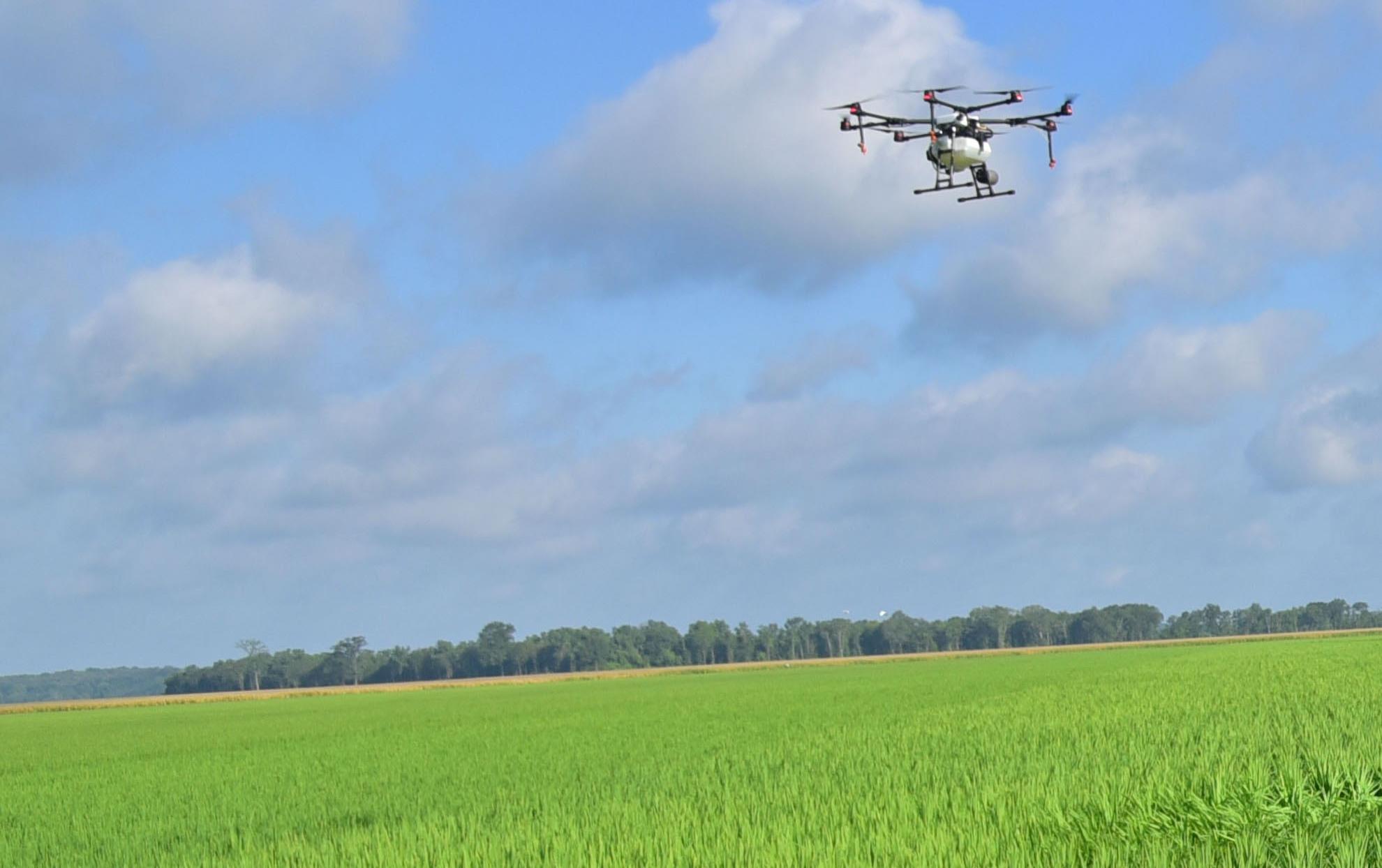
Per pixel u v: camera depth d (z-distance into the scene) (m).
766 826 13.50
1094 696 35.69
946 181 25.47
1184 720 23.78
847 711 38.75
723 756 23.75
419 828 15.64
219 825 19.73
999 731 24.69
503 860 12.96
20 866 17.23
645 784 19.67
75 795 26.41
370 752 33.28
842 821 13.58
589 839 13.64
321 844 15.59
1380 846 10.69
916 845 11.91
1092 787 14.28
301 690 131.12
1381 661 52.44
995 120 25.80
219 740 44.06
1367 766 13.73
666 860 11.95
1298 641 117.62
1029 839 11.93
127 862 16.72
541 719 45.88
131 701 118.88
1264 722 21.86
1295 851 10.73
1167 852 10.95
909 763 19.53
